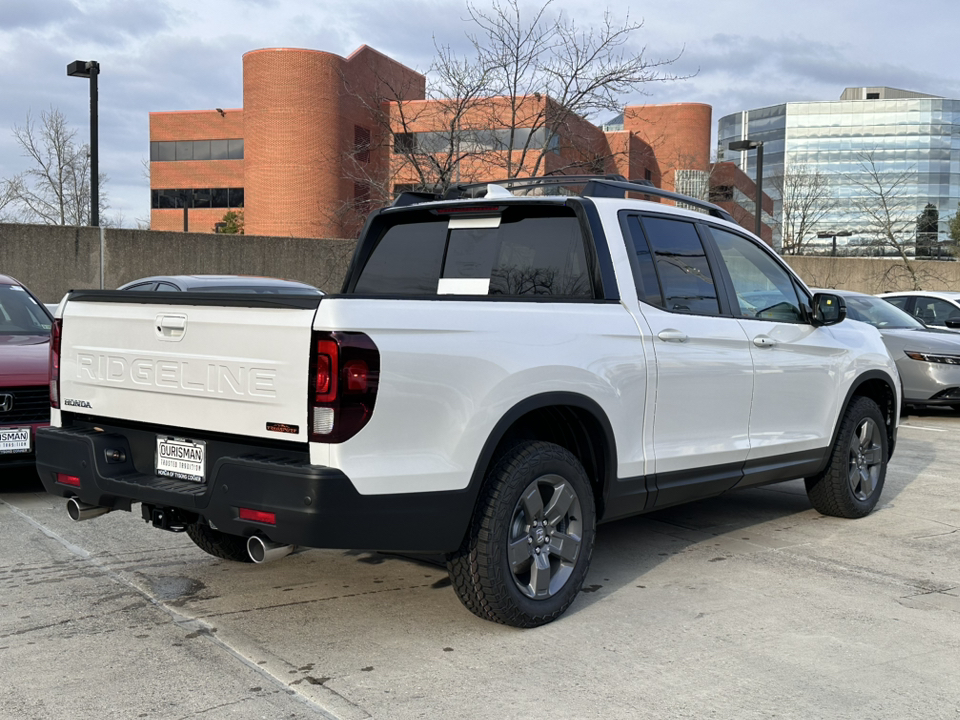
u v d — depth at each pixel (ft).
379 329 11.41
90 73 63.10
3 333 25.12
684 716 10.54
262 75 154.51
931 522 20.51
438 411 11.93
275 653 12.30
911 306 46.98
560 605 13.55
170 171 222.28
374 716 10.44
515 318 13.11
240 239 69.87
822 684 11.50
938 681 11.65
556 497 13.46
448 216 16.62
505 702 10.85
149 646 12.49
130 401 13.15
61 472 13.71
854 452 20.58
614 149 87.81
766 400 17.66
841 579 16.06
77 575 15.66
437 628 13.34
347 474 11.09
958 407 43.60
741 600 14.84
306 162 154.20
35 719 10.28
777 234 246.88
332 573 16.03
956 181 397.19
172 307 12.55
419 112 62.64
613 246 15.06
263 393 11.56
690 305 16.33
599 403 14.06
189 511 12.46
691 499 16.42
